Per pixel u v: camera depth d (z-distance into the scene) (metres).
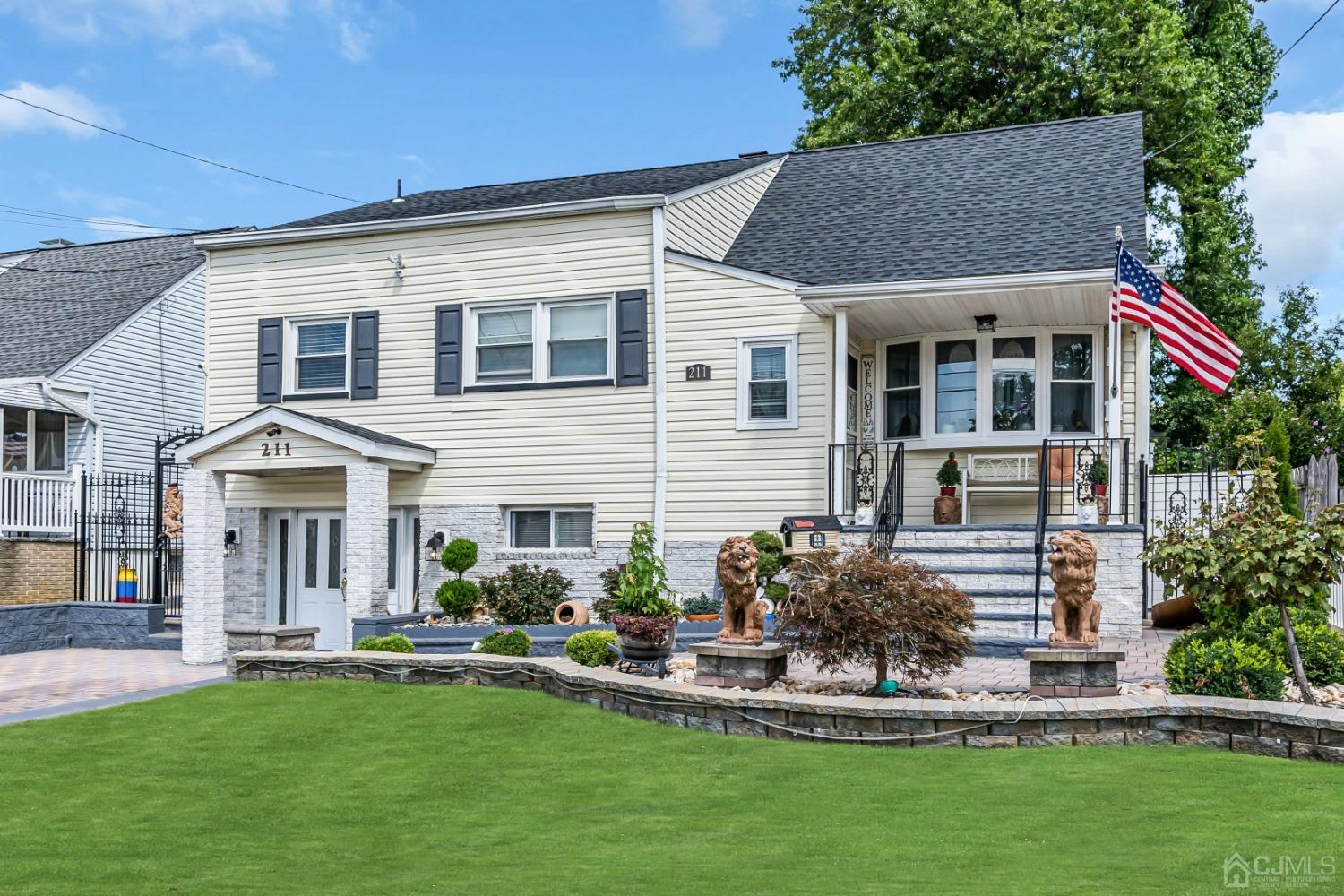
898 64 26.92
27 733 10.66
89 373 24.70
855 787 8.09
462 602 15.65
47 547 21.28
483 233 17.78
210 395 19.27
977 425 16.52
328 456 16.41
